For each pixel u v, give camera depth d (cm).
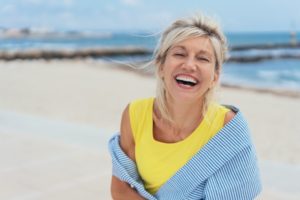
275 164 580
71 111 1157
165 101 180
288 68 3662
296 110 1309
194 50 169
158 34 179
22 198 434
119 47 5588
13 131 725
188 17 173
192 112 176
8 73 2375
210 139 172
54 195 442
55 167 530
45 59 4012
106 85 1881
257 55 4931
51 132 727
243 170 171
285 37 11512
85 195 443
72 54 4506
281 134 936
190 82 171
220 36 173
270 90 1920
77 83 1933
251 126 1037
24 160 555
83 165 539
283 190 477
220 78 179
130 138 193
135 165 193
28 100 1362
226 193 171
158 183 187
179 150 178
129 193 195
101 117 1063
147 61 186
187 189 177
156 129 187
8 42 8019
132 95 1571
